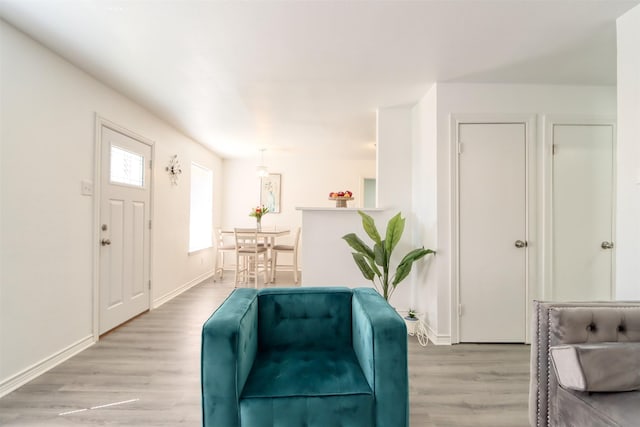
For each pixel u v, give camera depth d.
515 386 1.93
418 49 2.06
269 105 3.11
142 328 2.86
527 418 1.63
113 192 2.74
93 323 2.50
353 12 1.67
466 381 1.99
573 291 2.56
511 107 2.59
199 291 4.29
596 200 2.56
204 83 2.59
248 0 1.57
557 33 1.88
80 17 1.71
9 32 1.79
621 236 1.68
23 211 1.89
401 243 3.15
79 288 2.35
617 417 1.00
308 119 3.55
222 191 6.03
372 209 3.10
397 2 1.59
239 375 1.17
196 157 4.70
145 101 3.00
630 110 1.65
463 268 2.59
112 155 2.74
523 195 2.56
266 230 4.92
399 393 1.21
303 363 1.39
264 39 1.94
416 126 3.07
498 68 2.33
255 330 1.52
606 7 1.63
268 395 1.16
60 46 2.02
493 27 1.81
